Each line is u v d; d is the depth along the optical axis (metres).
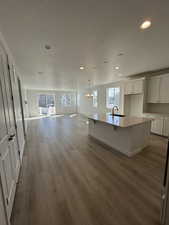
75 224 1.34
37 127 6.18
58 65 3.76
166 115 4.43
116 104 7.19
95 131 4.36
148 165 2.56
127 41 2.29
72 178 2.16
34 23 1.71
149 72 5.08
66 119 8.59
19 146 2.60
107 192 1.82
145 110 5.27
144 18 1.64
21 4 1.35
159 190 1.85
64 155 3.07
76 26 1.81
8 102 1.91
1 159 1.27
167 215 1.25
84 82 7.30
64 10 1.47
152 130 4.88
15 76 3.26
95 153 3.17
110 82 7.42
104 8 1.45
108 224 1.34
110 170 2.39
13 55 2.81
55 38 2.13
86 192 1.82
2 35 1.96
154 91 4.88
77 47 2.51
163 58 3.27
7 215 1.26
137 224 1.34
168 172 1.21
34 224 1.35
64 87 9.53
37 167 2.54
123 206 1.57
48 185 1.98
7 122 1.70
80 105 11.80
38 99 10.52
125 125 2.73
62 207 1.56
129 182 2.03
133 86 5.50
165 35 2.09
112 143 3.54
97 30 1.91
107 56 3.06
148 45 2.46
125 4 1.40
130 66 4.05
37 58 3.10
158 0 1.34
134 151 3.08
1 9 1.41
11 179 1.66
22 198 1.72
